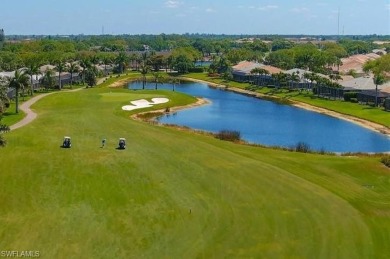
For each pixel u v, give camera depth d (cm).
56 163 7069
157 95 16450
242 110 15750
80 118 11281
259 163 7475
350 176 7062
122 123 10912
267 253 4484
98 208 5441
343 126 13088
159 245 4594
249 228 5016
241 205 5656
